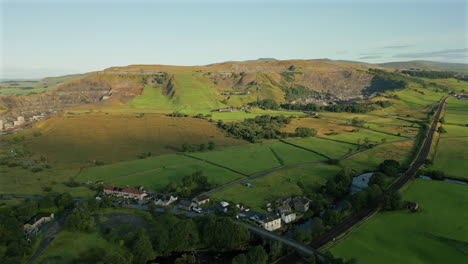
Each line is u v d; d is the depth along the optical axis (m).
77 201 158.38
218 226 121.25
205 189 175.62
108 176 196.62
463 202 151.25
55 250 114.56
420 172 187.25
